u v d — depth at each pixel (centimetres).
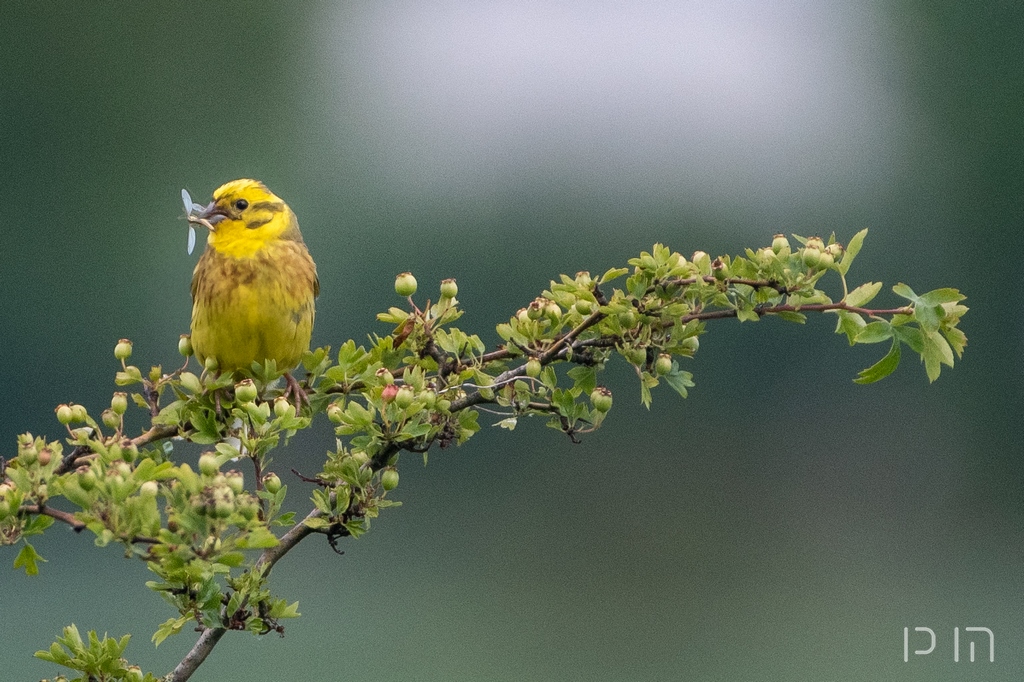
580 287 816
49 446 696
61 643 834
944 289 771
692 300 818
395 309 852
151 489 639
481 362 838
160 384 788
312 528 757
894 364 782
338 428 768
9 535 683
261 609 715
